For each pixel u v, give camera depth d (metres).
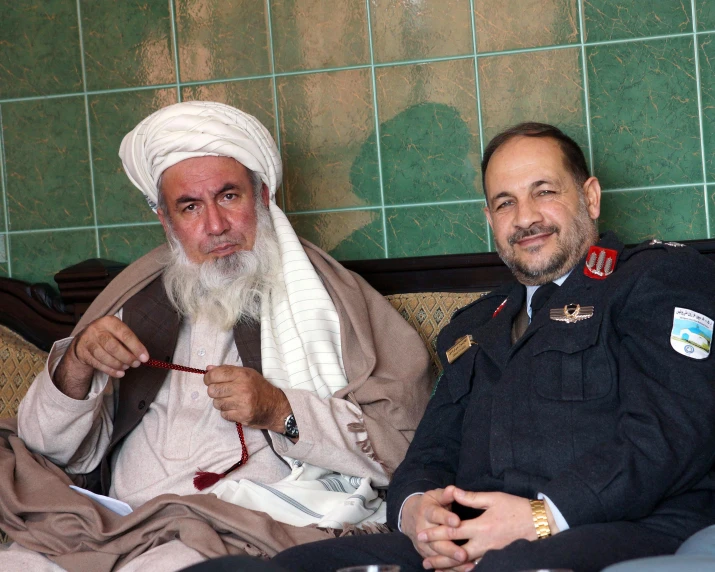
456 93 3.18
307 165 3.28
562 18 3.10
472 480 2.05
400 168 3.22
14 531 2.28
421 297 2.98
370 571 1.33
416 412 2.62
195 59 3.33
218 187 2.69
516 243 2.19
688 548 1.54
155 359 2.64
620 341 1.96
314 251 2.83
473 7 3.16
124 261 3.40
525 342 2.07
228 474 2.44
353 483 2.49
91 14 3.38
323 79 3.26
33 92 3.42
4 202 3.45
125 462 2.57
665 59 3.05
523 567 1.57
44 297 3.24
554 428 1.92
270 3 3.28
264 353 2.60
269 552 2.12
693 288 1.96
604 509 1.72
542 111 3.13
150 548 2.16
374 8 3.21
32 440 2.48
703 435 1.78
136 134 2.80
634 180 3.08
